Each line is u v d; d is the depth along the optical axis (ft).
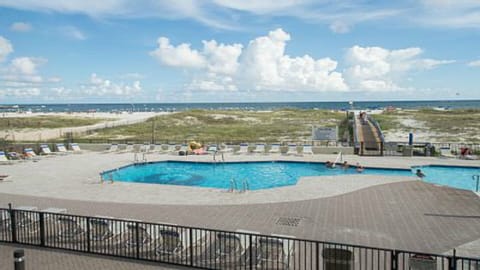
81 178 65.21
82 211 43.88
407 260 28.94
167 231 29.17
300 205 45.91
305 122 210.38
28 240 33.42
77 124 201.26
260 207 45.11
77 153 98.58
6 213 37.42
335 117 245.65
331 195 50.98
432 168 77.20
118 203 47.70
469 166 75.31
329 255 23.91
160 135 148.15
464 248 31.55
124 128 171.42
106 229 32.35
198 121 212.84
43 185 59.36
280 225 38.09
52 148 100.78
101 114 328.70
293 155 91.86
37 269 27.37
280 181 71.36
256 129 174.40
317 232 35.86
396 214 41.83
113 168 75.82
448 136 147.84
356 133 112.27
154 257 29.71
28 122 207.62
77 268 27.61
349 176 65.10
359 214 41.91
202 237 32.30
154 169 82.53
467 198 48.91
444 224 38.19
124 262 28.73
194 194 52.65
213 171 81.00
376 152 92.22
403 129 178.81
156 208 45.11
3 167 77.30
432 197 49.44
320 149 94.48
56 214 31.78
